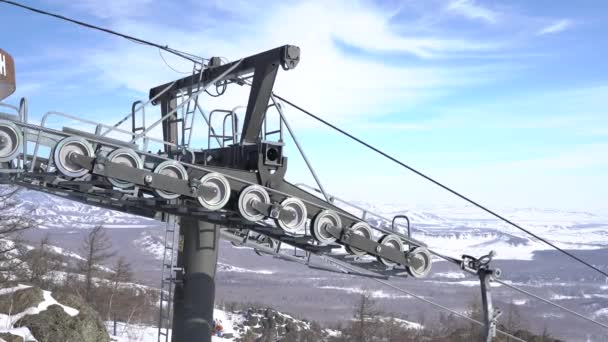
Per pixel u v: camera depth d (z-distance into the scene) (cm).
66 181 1288
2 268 4575
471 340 8850
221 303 14662
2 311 3356
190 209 1556
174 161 1321
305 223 1518
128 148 1266
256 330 10375
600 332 18412
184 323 1892
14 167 1267
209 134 1750
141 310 8206
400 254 1672
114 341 4978
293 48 1494
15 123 1189
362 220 1644
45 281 6594
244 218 1477
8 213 4866
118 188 1288
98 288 7825
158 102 1917
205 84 1730
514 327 9612
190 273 1912
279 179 1531
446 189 1964
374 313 10256
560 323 19638
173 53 1688
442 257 1655
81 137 1211
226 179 1397
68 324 3394
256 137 1581
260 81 1530
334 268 1867
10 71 1212
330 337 10706
